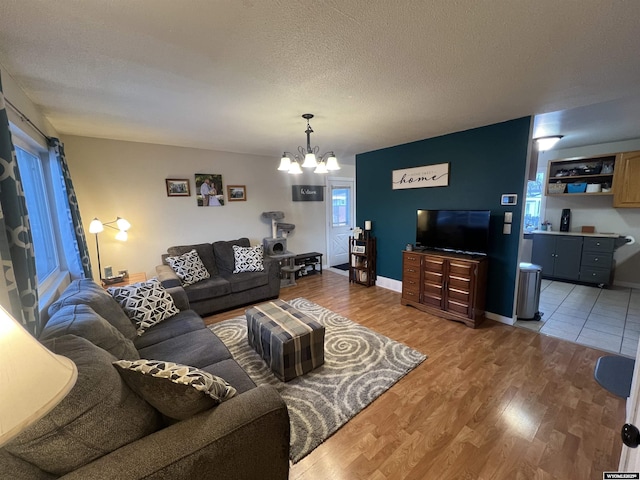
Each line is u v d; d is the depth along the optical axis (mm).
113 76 1756
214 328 3072
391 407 1856
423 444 1570
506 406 1846
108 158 3438
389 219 4328
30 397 563
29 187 2170
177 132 3158
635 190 3885
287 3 1102
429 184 3686
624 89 2061
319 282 4887
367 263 4512
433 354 2488
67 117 2539
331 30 1305
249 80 1843
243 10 1142
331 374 2201
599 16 1207
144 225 3738
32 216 2164
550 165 4707
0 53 1437
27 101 2029
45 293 2078
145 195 3717
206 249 4008
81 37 1324
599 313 3336
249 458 1036
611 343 2637
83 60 1549
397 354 2479
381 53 1522
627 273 4293
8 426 520
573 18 1223
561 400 1890
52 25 1221
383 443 1581
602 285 4262
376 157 4398
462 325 3074
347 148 4277
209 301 3451
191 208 4105
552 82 1930
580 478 1359
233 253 4152
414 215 3963
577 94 2156
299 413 1800
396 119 2773
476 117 2754
